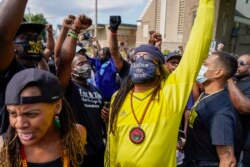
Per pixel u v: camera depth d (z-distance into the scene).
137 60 2.02
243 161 2.88
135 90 2.06
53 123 1.44
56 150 1.44
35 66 1.94
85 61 3.23
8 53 1.55
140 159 1.89
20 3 1.48
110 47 3.58
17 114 1.27
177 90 1.95
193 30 1.98
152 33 3.79
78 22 2.14
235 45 34.12
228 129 2.09
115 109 2.07
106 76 4.79
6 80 1.63
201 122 2.22
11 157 1.40
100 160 3.10
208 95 2.29
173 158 1.94
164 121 1.90
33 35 1.90
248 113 2.74
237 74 3.57
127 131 1.95
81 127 1.72
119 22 3.46
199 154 2.26
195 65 1.94
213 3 2.00
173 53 4.27
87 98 3.12
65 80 2.22
